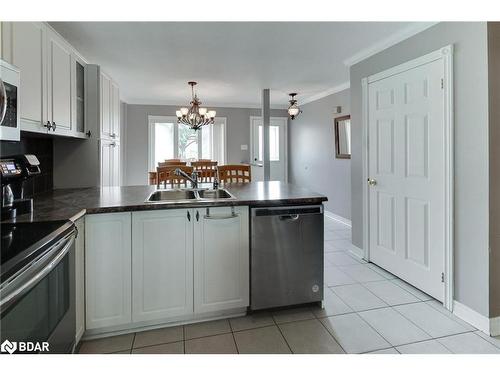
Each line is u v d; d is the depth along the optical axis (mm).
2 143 2062
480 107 1991
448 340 1937
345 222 5145
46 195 2410
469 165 2086
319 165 5902
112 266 1934
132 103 6266
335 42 2951
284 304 2262
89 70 2822
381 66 3016
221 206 2094
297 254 2262
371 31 2693
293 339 1970
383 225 3047
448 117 2225
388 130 2914
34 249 1147
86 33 2721
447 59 2213
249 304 2217
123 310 1971
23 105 1737
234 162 6863
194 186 2693
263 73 4121
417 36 2547
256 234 2172
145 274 1997
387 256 3010
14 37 1650
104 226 1909
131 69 3877
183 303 2082
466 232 2131
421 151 2525
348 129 4898
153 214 1989
